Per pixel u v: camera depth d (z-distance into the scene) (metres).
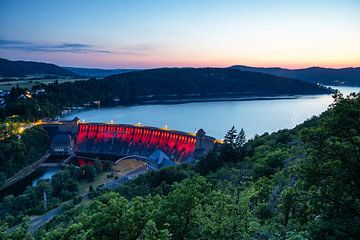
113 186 179.62
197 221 47.22
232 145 148.50
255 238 40.47
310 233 31.59
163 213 49.19
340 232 29.14
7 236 41.09
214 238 40.81
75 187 176.62
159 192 116.62
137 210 49.81
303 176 37.75
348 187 33.12
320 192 35.09
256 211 53.16
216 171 131.75
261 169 99.12
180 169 156.88
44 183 170.50
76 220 70.38
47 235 43.31
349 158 33.56
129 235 47.41
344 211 33.44
